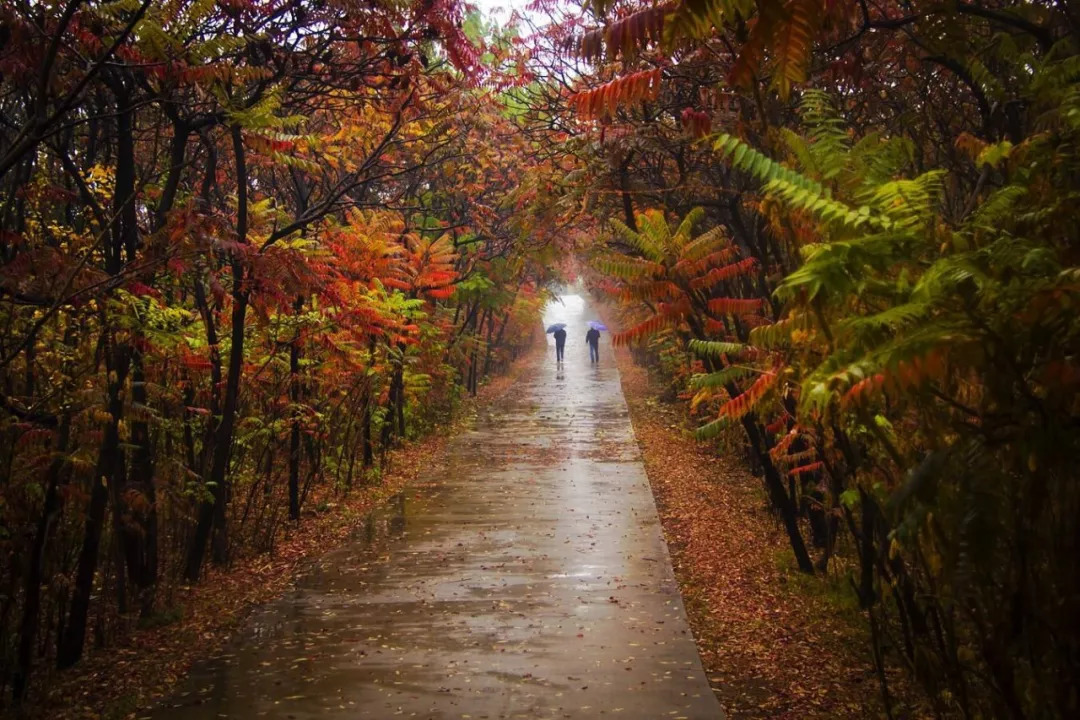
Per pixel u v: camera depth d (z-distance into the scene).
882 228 2.88
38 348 5.99
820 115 4.07
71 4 4.45
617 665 5.87
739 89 5.77
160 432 8.26
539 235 10.54
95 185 7.95
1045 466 2.58
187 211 6.07
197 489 7.99
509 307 27.00
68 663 6.21
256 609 7.30
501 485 12.92
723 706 5.20
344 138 11.43
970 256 2.62
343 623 6.88
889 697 4.83
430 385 17.94
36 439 5.61
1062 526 2.71
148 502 6.85
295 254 6.86
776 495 7.92
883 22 5.05
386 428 15.93
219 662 6.09
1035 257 2.54
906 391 2.83
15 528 5.76
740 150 3.17
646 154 9.49
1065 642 2.68
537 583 7.88
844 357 2.70
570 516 10.74
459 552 9.07
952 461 2.81
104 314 5.94
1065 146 3.23
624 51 3.33
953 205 6.04
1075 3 4.31
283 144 7.46
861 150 3.88
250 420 9.31
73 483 6.45
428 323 16.53
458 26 7.86
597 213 9.67
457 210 16.48
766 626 6.51
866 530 5.75
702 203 8.13
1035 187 3.21
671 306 6.51
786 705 5.16
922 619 4.18
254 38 6.48
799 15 2.57
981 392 3.12
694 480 13.14
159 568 8.41
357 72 8.09
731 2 2.71
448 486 12.91
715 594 7.46
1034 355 2.66
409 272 15.52
